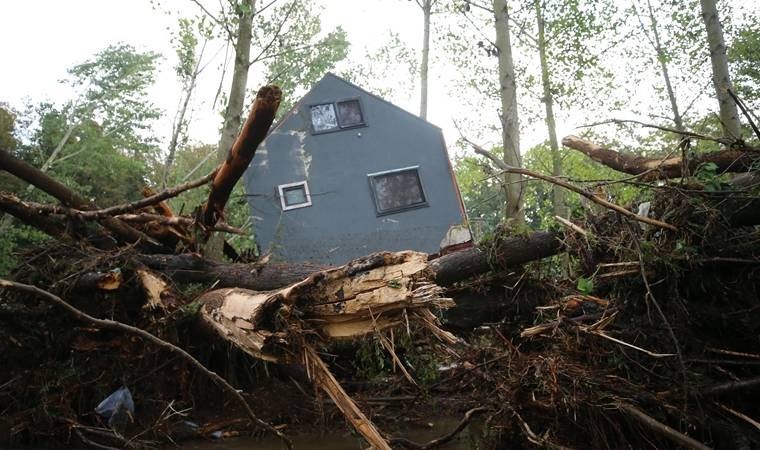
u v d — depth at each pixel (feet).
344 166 35.37
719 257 17.67
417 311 13.23
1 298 22.17
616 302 18.44
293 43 46.55
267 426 17.80
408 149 35.91
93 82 97.71
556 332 18.01
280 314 13.20
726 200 18.21
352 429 22.22
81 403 21.76
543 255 21.98
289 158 35.35
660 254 17.69
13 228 72.23
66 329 21.88
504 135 40.78
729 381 16.17
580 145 26.22
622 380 16.31
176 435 21.72
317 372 13.73
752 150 19.42
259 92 18.37
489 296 22.77
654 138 45.55
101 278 21.03
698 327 18.08
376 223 34.50
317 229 34.22
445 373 25.90
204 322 21.18
